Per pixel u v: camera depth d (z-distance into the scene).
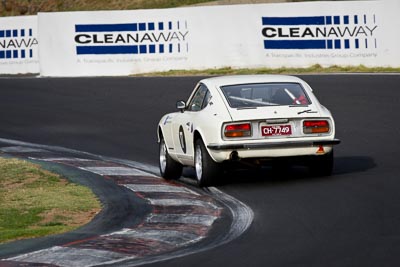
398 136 60.31
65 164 54.81
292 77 47.12
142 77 99.19
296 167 50.66
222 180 45.03
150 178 49.81
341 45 98.38
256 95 45.12
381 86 82.94
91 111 79.50
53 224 37.31
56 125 73.88
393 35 97.12
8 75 111.56
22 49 111.38
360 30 97.81
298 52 99.38
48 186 46.78
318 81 88.38
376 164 50.16
